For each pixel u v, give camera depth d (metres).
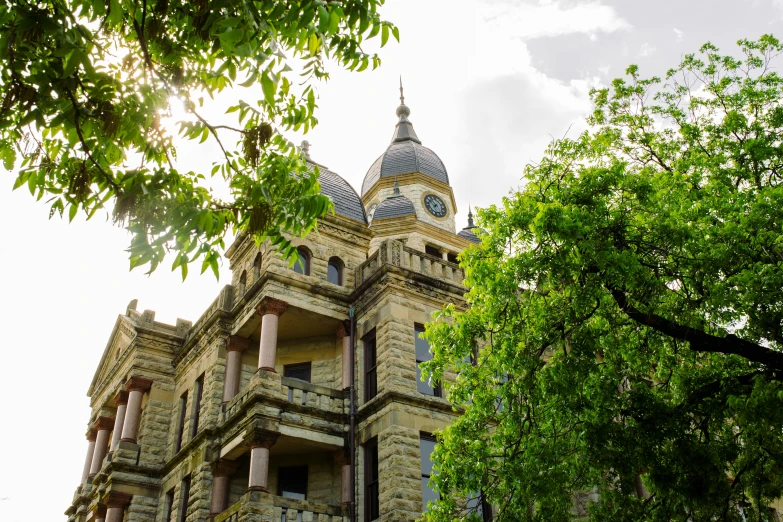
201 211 8.27
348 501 21.83
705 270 13.27
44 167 8.77
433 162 44.81
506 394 15.03
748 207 14.04
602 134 17.38
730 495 13.71
